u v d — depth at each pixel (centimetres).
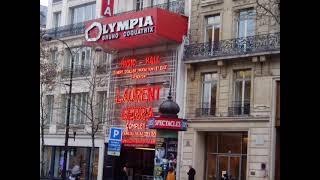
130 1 3769
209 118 3066
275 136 2784
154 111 3397
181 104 3262
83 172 3884
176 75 3309
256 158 2822
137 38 3366
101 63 3903
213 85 3145
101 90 3847
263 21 2886
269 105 2808
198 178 3114
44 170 4275
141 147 3444
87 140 3894
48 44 4384
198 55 3175
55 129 4231
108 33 3516
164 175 2642
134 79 3600
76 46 4169
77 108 3666
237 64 3003
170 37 3259
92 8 4184
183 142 3212
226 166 3042
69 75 4150
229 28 3080
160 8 3294
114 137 2222
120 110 3653
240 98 2989
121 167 3625
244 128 2895
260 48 2845
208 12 3212
